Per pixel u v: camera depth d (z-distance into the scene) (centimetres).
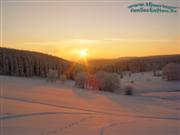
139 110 2378
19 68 7188
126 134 1339
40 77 7362
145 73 9194
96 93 3581
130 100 3147
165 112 2339
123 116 1927
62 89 3494
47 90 3125
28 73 7219
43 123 1480
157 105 2867
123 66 10119
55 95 2777
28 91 2811
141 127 1526
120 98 3269
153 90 4981
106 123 1594
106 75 4347
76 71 7188
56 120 1580
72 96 2884
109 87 4262
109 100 2920
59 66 8112
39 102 2188
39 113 1738
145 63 10606
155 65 10412
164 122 1739
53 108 1981
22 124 1426
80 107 2191
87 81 4300
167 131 1429
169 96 4088
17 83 3594
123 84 5603
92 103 2520
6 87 2956
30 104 2036
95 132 1352
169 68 6538
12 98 2223
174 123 1702
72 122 1562
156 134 1370
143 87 5359
